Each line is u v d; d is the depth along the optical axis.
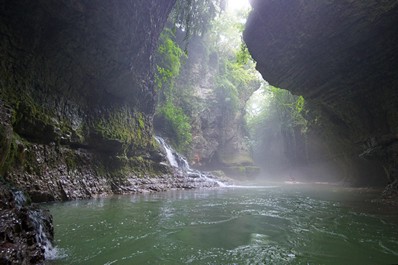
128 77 12.85
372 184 17.77
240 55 21.20
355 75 10.15
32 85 8.74
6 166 7.09
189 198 10.78
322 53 9.45
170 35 22.97
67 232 4.92
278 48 10.27
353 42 8.62
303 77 11.18
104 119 12.23
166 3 13.21
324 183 24.83
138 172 13.98
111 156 12.38
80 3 9.00
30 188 7.80
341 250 4.15
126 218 6.29
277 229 5.49
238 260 3.70
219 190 15.38
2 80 7.76
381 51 8.76
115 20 10.08
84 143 10.80
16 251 2.74
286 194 13.05
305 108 19.91
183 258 3.75
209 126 28.75
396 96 9.83
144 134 15.35
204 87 28.86
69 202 8.65
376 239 4.75
